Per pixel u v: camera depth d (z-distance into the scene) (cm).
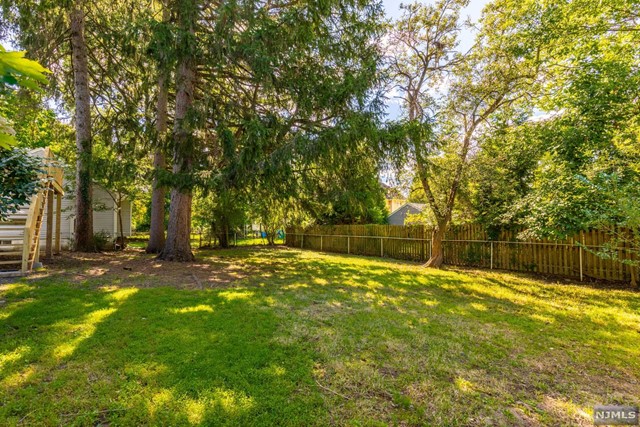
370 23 711
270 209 1020
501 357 305
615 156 600
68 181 1169
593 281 699
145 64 830
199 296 475
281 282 625
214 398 218
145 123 818
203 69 742
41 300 423
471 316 430
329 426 198
